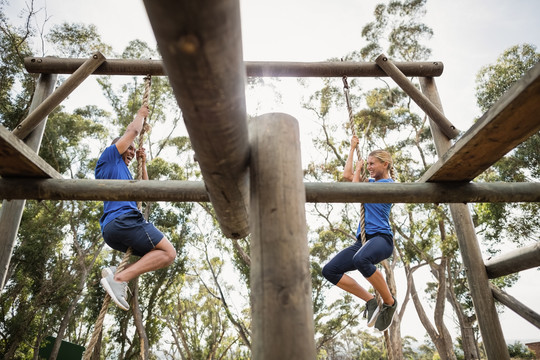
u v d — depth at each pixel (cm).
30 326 1533
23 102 1367
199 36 70
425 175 273
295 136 134
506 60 1705
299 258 112
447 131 338
